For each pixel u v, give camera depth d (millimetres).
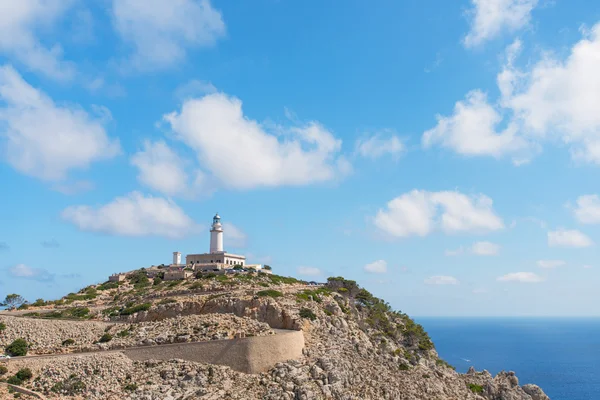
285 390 80562
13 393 72688
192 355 86562
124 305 132750
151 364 84625
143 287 158875
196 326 98188
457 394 117188
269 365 87688
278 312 107938
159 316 114375
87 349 92375
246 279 149750
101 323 111062
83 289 169000
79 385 76688
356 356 106438
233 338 89938
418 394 103688
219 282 144875
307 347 98250
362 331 128625
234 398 76312
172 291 138875
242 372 85062
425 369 125562
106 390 76938
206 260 187625
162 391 76000
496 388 135000
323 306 127500
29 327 105125
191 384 78500
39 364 81625
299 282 163875
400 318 167750
